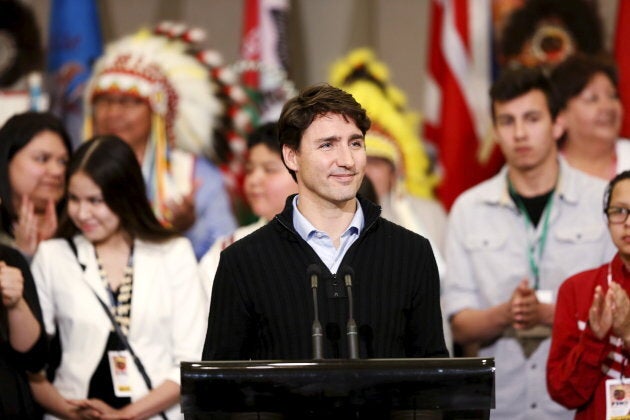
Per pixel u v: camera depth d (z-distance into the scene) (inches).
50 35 581.0
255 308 282.7
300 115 275.9
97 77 559.8
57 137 470.0
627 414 352.5
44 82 580.4
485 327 438.9
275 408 243.6
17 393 385.7
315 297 262.1
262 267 283.1
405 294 284.0
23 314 382.0
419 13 606.9
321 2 610.5
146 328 397.7
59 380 397.1
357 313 278.8
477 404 243.8
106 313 396.5
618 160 512.4
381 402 243.0
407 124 555.2
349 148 274.5
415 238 290.5
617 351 354.9
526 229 454.0
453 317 455.8
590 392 356.8
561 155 511.5
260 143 468.4
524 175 456.1
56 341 403.9
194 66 562.9
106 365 393.4
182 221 546.3
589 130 510.9
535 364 438.6
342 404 243.1
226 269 285.3
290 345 278.8
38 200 465.4
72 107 571.2
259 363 244.8
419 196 554.3
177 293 407.2
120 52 560.4
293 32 607.8
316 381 242.7
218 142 559.2
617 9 561.6
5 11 587.8
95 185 398.9
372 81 561.3
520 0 563.8
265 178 466.0
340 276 279.4
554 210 452.4
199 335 405.7
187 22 608.1
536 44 559.2
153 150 550.6
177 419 398.3
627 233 357.4
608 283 367.6
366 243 286.2
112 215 402.3
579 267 444.5
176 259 411.2
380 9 610.2
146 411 389.7
